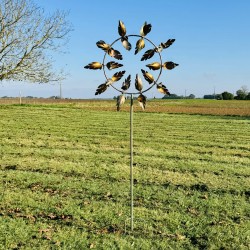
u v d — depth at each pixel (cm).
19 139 1648
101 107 4481
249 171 1089
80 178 947
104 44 538
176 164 1168
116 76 547
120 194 811
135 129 2211
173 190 858
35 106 4003
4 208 712
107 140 1714
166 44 541
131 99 565
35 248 546
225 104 7419
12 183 885
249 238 598
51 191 827
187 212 714
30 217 665
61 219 660
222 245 573
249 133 2188
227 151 1500
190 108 5222
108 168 1066
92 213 689
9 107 3634
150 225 640
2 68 1716
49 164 1105
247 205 761
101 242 572
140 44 541
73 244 563
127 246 557
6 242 562
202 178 983
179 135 1989
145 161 1205
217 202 774
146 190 845
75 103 5600
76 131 2023
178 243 574
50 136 1794
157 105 6500
